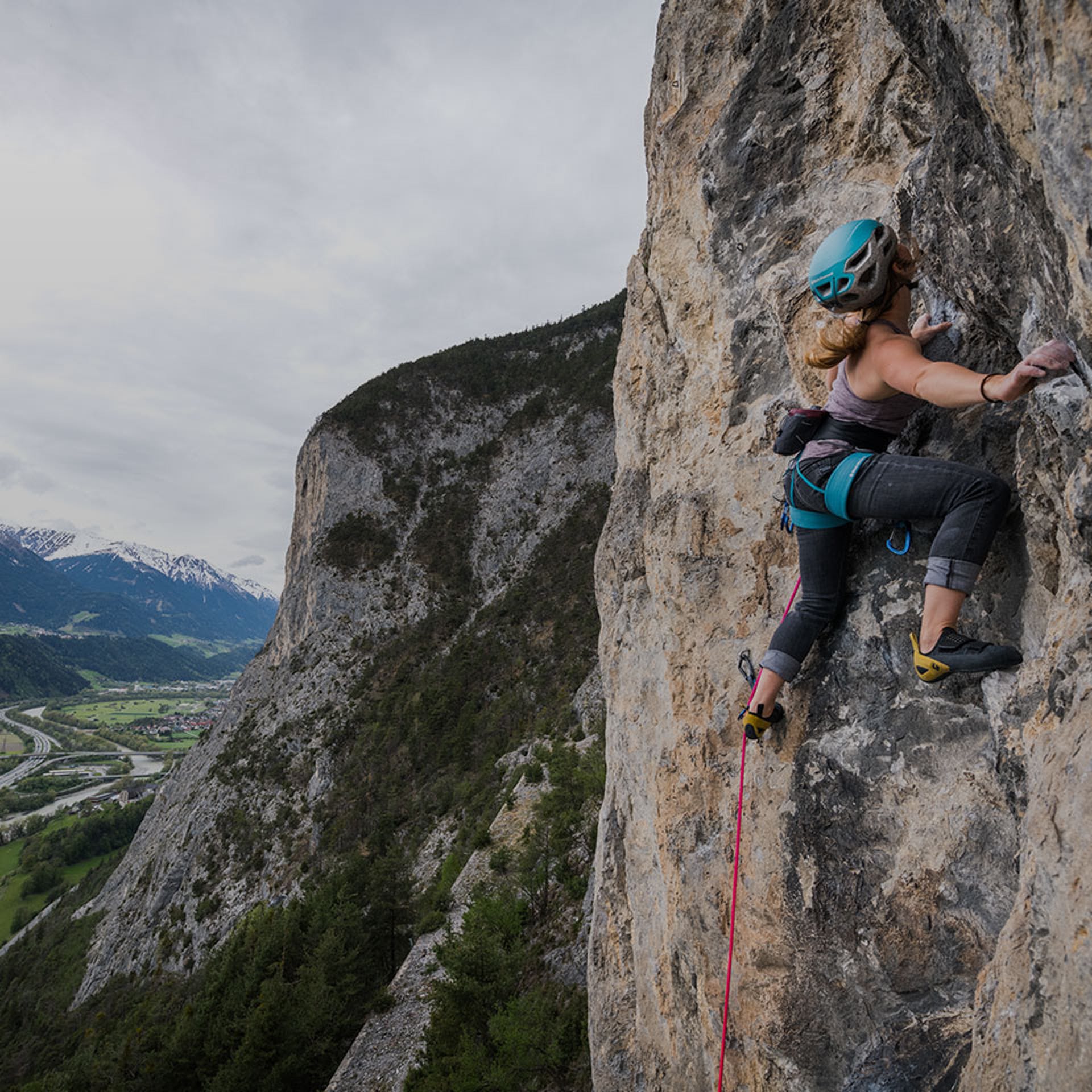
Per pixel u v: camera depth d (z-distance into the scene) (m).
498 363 115.62
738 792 3.43
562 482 94.25
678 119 4.83
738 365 4.04
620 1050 5.07
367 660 78.12
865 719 2.80
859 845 2.71
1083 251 1.59
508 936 22.81
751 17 4.18
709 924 3.51
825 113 3.74
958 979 2.39
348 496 96.44
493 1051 18.41
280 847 57.84
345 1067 21.92
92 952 59.97
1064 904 1.62
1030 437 2.20
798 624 2.91
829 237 2.36
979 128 2.13
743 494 3.77
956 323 2.72
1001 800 2.36
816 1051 2.70
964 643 2.28
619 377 6.06
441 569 87.75
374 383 110.56
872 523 2.89
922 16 2.20
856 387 2.46
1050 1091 1.60
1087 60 1.38
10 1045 50.75
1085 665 1.79
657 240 5.00
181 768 78.94
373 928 32.31
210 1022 26.69
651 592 4.51
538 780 39.72
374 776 61.78
